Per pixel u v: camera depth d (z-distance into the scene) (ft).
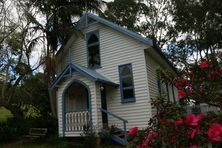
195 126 8.48
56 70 58.80
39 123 57.82
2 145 48.08
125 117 47.96
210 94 12.23
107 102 50.57
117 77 50.57
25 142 48.75
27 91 66.33
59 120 47.73
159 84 54.03
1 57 66.08
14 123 57.88
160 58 56.08
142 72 48.14
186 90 12.65
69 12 63.00
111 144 42.01
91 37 56.44
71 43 58.85
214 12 99.14
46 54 61.62
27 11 64.39
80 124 44.70
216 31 100.73
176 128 9.26
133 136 10.82
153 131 10.68
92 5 69.77
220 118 8.91
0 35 63.52
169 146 9.45
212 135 7.55
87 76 44.98
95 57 54.85
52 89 49.42
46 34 62.49
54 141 45.16
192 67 14.25
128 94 49.01
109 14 89.25
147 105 46.29
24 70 66.44
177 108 11.64
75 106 51.08
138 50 49.34
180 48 114.83
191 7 103.91
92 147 39.78
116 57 51.60
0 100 63.31
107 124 48.03
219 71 13.25
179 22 109.60
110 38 53.21
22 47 65.26
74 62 57.21
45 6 65.26
